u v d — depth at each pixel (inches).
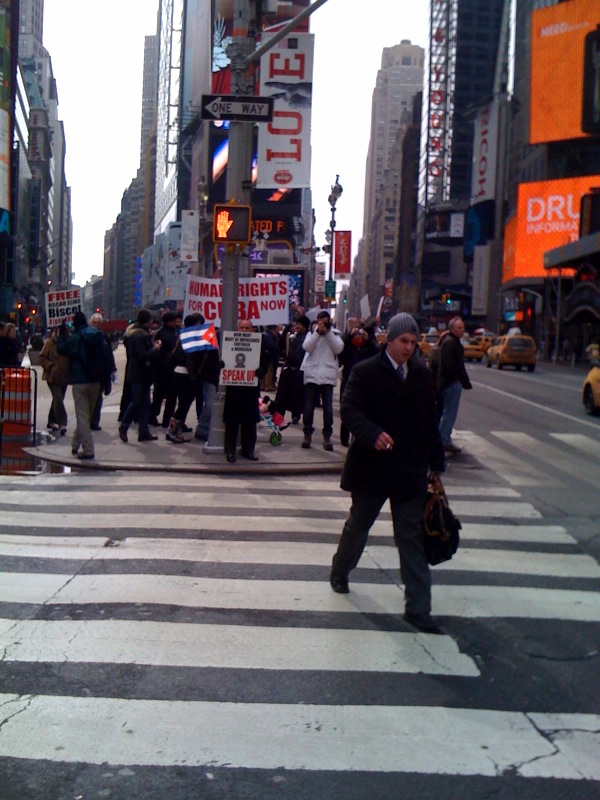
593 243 2151.8
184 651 206.1
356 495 240.5
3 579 259.1
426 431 229.1
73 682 187.2
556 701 183.3
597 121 2746.1
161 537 314.0
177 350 537.0
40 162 5836.6
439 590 260.2
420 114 6569.9
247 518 349.4
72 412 722.2
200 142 3105.3
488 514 372.2
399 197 7810.0
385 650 209.8
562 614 240.2
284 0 628.1
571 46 2778.1
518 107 3799.2
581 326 2549.2
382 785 148.7
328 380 521.0
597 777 152.8
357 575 271.9
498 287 4151.1
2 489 403.9
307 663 200.7
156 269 4658.0
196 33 3720.5
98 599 242.2
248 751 159.0
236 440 493.7
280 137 562.6
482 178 4227.4
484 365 2033.7
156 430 606.9
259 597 247.4
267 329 797.2
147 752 157.8
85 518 343.9
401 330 221.9
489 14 5885.8
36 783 146.9
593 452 564.1
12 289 3474.4
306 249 1969.7
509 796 146.2
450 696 184.5
